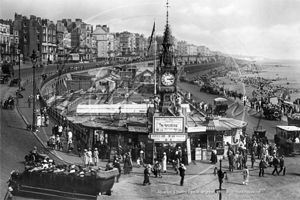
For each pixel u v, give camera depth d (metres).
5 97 60.16
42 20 140.25
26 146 37.66
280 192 30.98
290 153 43.56
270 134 53.22
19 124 44.97
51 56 143.12
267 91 107.56
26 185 27.06
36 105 56.19
